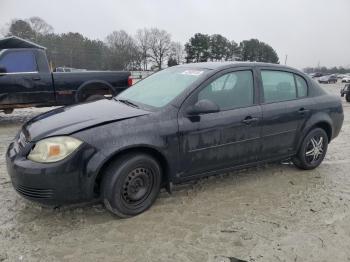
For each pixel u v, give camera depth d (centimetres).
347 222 375
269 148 461
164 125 372
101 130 344
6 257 304
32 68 840
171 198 418
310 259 312
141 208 375
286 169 529
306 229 359
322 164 561
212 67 431
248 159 445
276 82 471
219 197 425
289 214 388
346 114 1176
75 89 883
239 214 386
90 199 347
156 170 377
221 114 410
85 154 333
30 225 353
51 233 341
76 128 342
